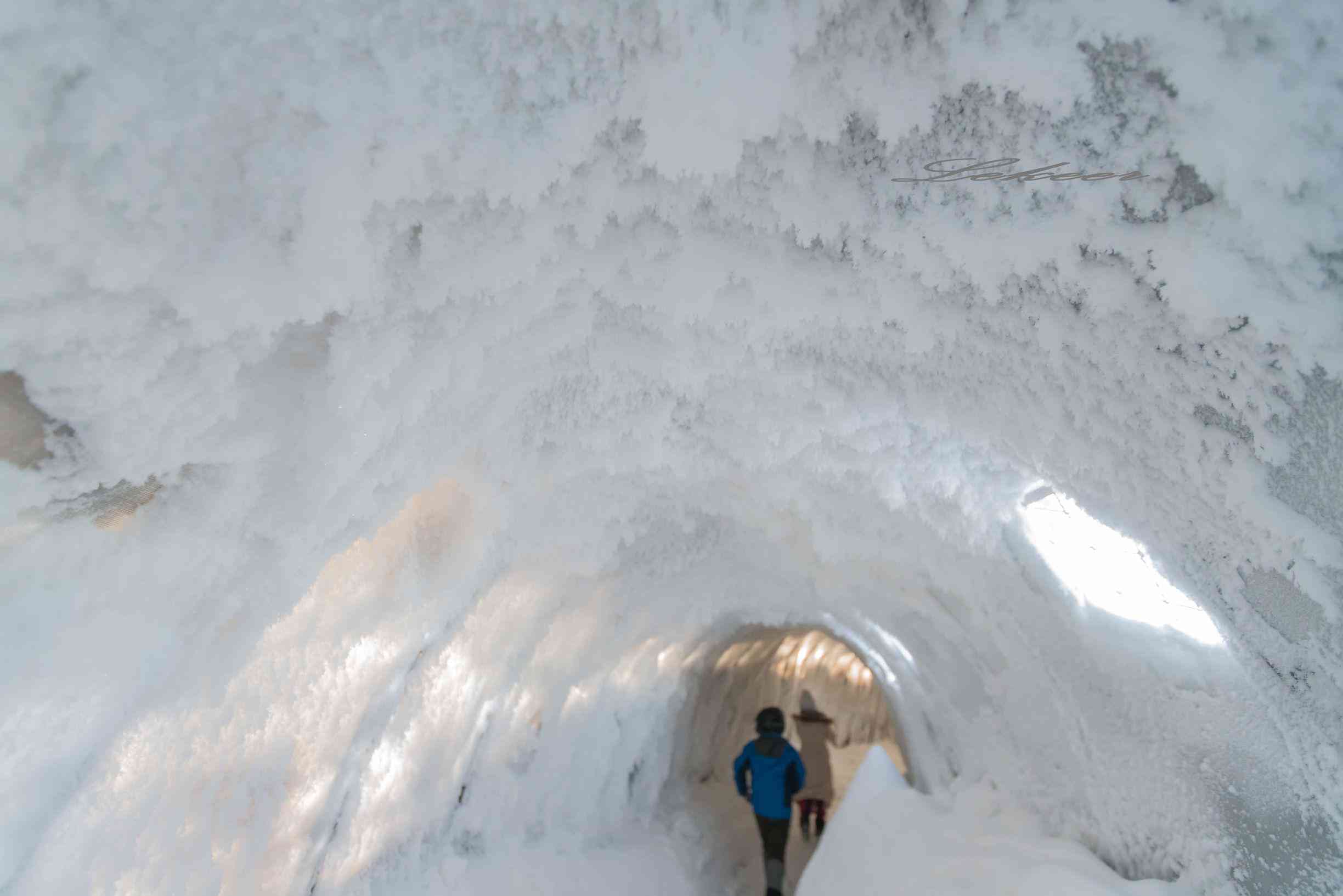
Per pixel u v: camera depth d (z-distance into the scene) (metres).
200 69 0.99
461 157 1.22
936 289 1.63
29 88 0.91
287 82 1.04
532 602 3.79
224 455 1.51
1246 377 1.27
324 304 1.32
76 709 1.53
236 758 2.19
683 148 1.24
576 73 1.14
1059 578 2.76
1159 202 1.15
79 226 1.04
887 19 1.07
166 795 1.92
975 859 3.49
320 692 2.51
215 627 1.76
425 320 1.70
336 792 2.85
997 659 3.99
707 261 1.72
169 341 1.25
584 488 3.21
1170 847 2.85
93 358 1.20
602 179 1.43
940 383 2.06
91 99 0.95
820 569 4.60
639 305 1.98
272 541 1.75
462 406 2.16
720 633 6.88
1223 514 1.54
